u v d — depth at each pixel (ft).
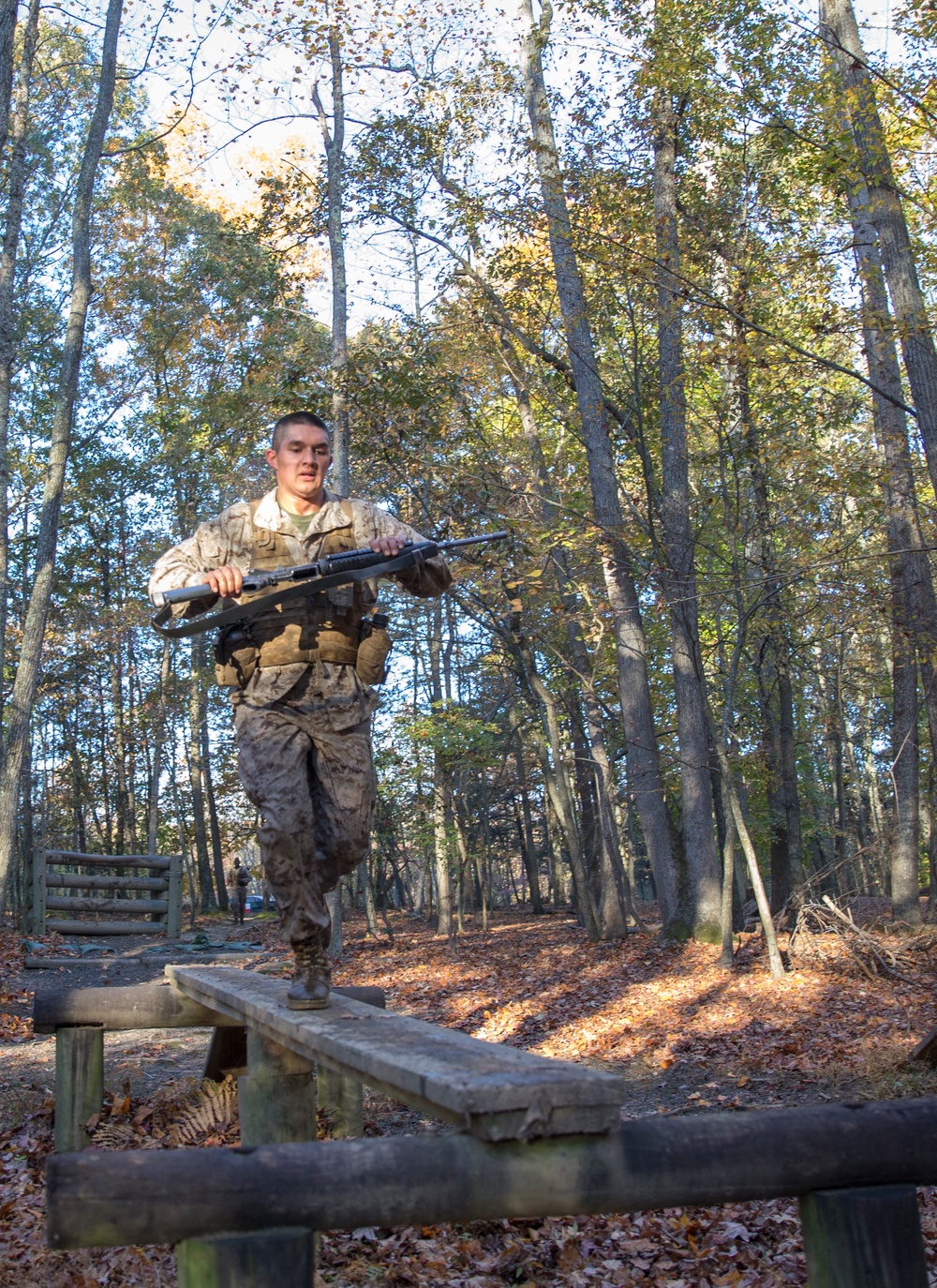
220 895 119.55
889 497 48.91
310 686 12.54
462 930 91.91
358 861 13.23
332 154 63.87
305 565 12.16
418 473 63.93
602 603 62.03
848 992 40.32
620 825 109.19
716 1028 37.45
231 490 99.60
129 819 113.50
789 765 70.23
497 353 68.69
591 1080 7.35
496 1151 7.19
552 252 56.59
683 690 58.03
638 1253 16.37
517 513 62.49
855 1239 7.34
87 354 106.73
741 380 46.88
